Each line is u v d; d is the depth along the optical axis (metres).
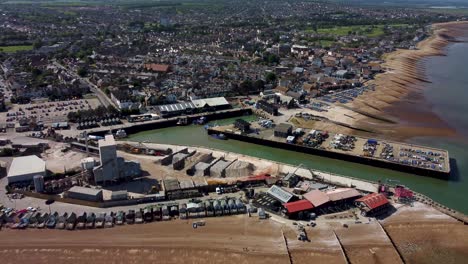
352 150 189.50
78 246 116.50
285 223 127.06
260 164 173.88
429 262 112.62
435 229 125.50
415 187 161.12
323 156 191.00
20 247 116.12
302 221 128.38
